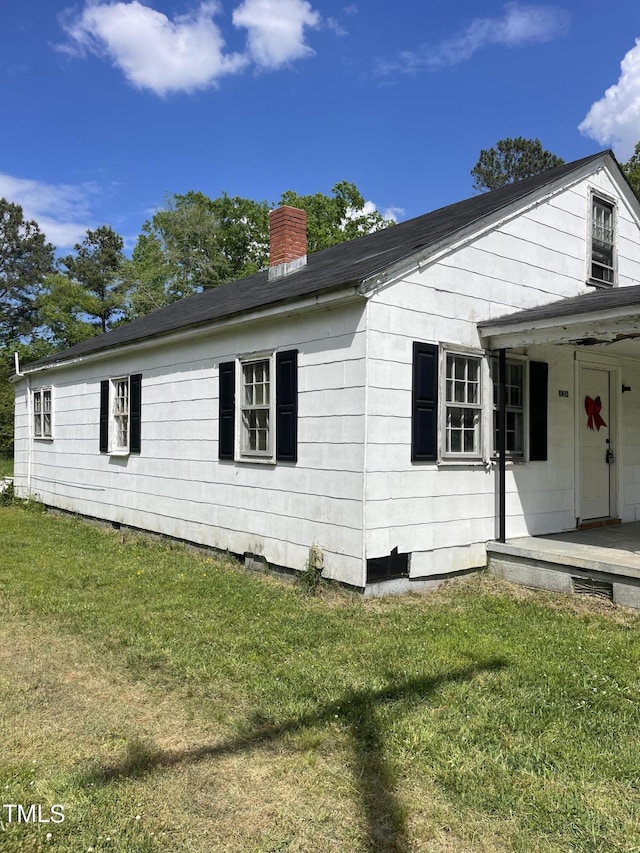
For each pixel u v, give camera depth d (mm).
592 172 8820
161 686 3881
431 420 6414
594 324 5898
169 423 9312
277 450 7039
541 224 7914
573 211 8477
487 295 7090
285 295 6742
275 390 7098
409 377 6234
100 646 4637
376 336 5918
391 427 6059
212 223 34625
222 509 8070
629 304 5379
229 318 7445
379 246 8539
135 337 9695
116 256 39906
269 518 7191
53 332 35281
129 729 3275
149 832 2398
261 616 5477
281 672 4082
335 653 4492
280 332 7039
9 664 4262
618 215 9352
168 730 3271
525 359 7559
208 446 8391
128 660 4332
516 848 2314
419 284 6320
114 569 7445
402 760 2949
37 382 14406
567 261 8328
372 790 2697
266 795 2654
